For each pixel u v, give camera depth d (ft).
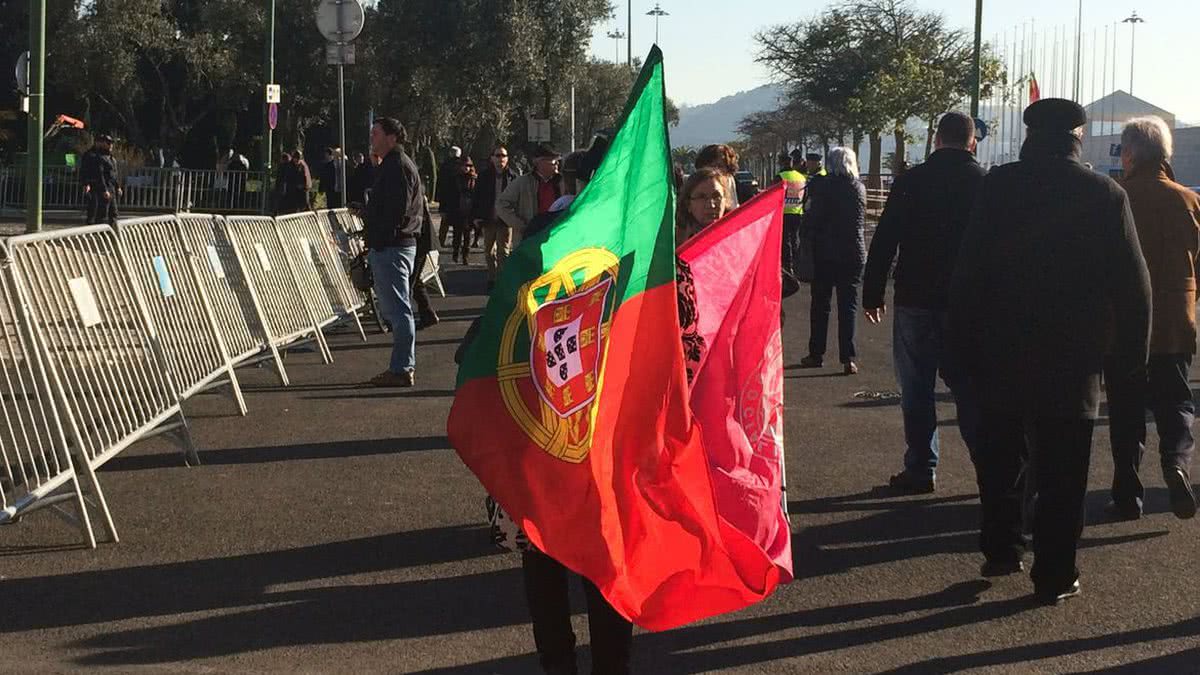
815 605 19.54
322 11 68.23
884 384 39.81
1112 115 233.35
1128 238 18.95
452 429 14.61
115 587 19.94
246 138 176.76
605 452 14.40
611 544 14.32
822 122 213.66
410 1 151.64
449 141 172.24
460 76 152.56
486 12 151.23
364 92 159.94
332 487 26.22
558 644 15.20
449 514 24.25
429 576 20.67
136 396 26.45
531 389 14.57
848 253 41.50
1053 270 18.85
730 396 16.60
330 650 17.48
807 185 41.83
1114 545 22.74
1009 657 17.54
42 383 21.95
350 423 32.76
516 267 14.69
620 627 14.75
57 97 171.53
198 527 23.25
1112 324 20.80
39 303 23.32
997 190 19.26
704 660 17.35
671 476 14.57
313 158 161.79
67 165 125.39
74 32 157.07
